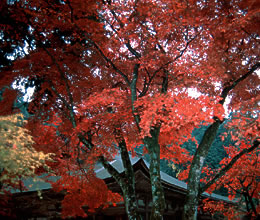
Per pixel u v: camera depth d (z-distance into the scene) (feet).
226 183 37.06
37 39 27.53
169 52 25.50
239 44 24.98
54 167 26.84
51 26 26.25
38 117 27.99
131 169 25.17
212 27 20.72
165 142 31.04
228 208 37.35
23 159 17.87
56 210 31.40
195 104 20.45
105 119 26.37
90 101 24.25
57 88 28.71
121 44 27.55
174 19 21.58
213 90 27.61
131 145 31.40
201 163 23.76
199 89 27.53
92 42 26.40
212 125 24.67
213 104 20.22
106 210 36.06
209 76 23.61
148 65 25.27
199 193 23.12
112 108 28.53
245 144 33.09
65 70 27.73
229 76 25.54
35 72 25.98
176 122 20.97
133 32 24.45
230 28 20.49
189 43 25.50
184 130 25.27
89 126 25.89
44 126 28.45
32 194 31.48
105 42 25.61
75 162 28.19
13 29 26.30
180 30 25.31
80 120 28.19
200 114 19.79
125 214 34.50
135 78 27.48
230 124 22.26
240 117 22.74
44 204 27.91
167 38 26.99
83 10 23.15
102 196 25.82
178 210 50.55
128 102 27.63
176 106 20.83
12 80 25.35
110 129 28.12
